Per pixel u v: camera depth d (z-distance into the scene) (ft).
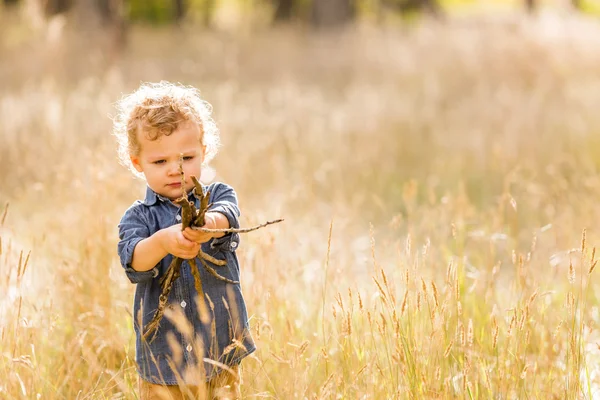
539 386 13.76
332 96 49.14
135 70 53.21
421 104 43.98
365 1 109.81
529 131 34.96
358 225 26.16
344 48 61.52
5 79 48.62
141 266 11.46
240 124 36.32
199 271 11.96
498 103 41.57
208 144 12.35
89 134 30.07
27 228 22.25
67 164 24.14
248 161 28.99
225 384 12.26
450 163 32.60
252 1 126.00
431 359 12.69
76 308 16.05
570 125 35.65
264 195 26.91
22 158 28.73
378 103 43.39
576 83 47.50
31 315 15.66
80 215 19.34
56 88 41.29
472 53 52.95
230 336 12.17
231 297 12.16
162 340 12.06
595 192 23.58
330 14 77.20
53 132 29.89
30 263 19.08
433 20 74.95
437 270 17.04
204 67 55.88
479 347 13.82
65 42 51.62
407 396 12.55
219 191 12.53
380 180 31.22
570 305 13.25
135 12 118.01
